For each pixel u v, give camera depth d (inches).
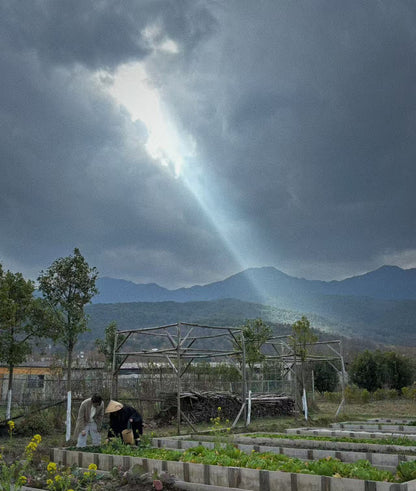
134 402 968.9
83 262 794.2
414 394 1681.8
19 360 799.1
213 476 353.7
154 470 361.1
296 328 1091.3
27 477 383.9
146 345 4520.2
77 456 446.6
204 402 1003.3
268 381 1230.9
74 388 895.7
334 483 299.0
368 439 587.8
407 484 283.0
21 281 838.5
